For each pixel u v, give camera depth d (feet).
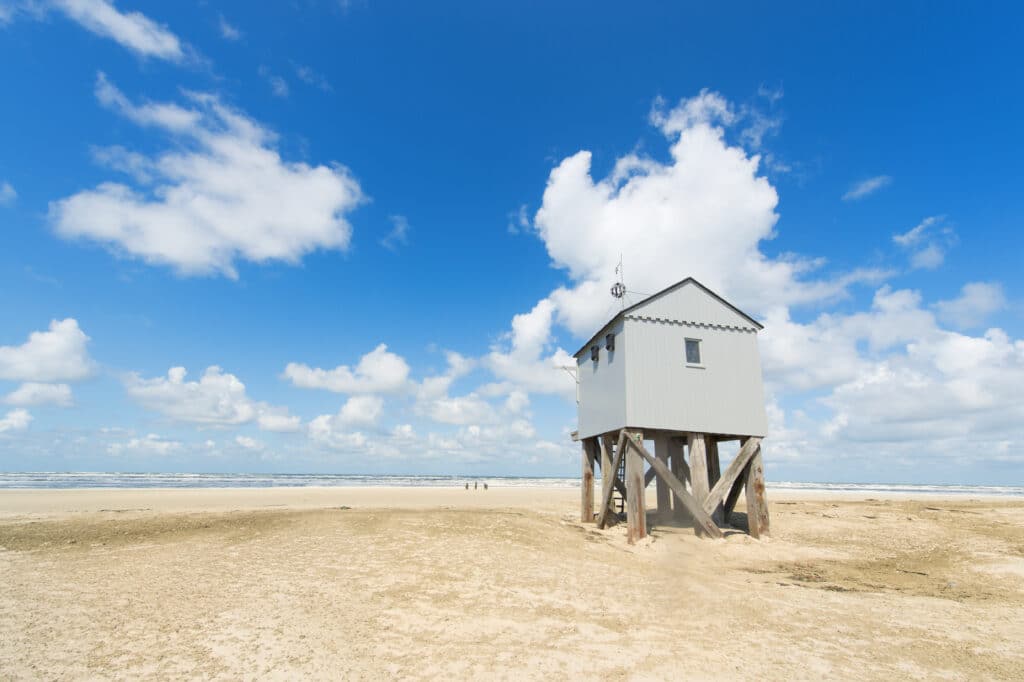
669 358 53.06
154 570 34.96
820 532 59.00
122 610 26.78
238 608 27.48
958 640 25.48
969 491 283.79
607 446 59.88
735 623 27.66
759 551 48.01
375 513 63.26
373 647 23.04
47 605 27.37
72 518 59.67
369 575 34.50
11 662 20.29
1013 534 57.62
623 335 52.49
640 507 49.85
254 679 19.53
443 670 20.88
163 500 99.25
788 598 32.91
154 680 19.19
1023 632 26.73
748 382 55.31
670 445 65.16
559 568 38.58
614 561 42.39
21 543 43.88
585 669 21.26
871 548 50.80
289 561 37.78
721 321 55.88
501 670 21.01
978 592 34.99
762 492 53.31
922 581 38.17
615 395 54.24
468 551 41.98
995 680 20.85
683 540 50.70
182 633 23.89
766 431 54.65
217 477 293.84
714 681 20.34
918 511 80.74
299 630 24.68
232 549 41.63
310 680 19.63
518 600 30.60
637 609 29.84
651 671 21.16
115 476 262.06
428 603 29.45
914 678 20.94
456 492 149.69
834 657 23.06
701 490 51.67
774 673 21.22
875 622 28.19
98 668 20.03
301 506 86.84
